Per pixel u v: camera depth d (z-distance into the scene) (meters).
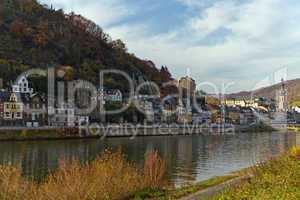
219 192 17.28
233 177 24.12
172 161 50.44
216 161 50.25
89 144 85.62
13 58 149.88
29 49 161.38
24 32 167.25
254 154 59.81
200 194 18.09
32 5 188.62
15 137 93.31
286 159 24.14
